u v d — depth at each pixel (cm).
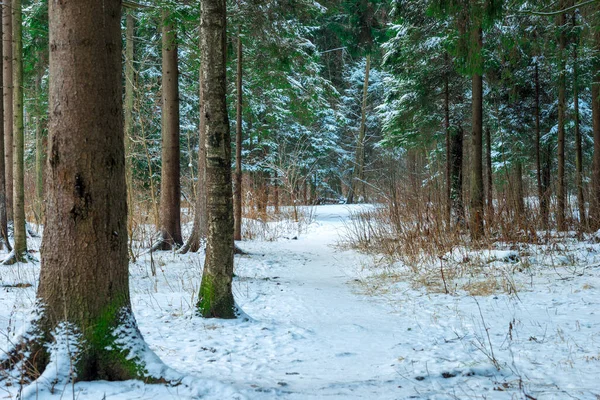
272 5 1212
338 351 484
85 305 352
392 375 387
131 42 1650
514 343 478
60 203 356
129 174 1167
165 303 722
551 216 1170
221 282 634
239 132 1608
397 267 1073
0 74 1143
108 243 363
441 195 1276
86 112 356
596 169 1266
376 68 3553
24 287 823
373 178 3409
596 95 1289
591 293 680
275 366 428
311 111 1816
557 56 1224
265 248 1559
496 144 1991
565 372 374
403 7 1433
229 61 1560
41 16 1440
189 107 2194
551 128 1667
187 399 303
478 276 877
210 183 637
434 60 1488
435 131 1666
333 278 1038
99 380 343
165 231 1363
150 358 353
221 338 533
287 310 711
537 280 797
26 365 334
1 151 1189
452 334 539
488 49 1230
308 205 2916
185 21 1098
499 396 321
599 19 1037
